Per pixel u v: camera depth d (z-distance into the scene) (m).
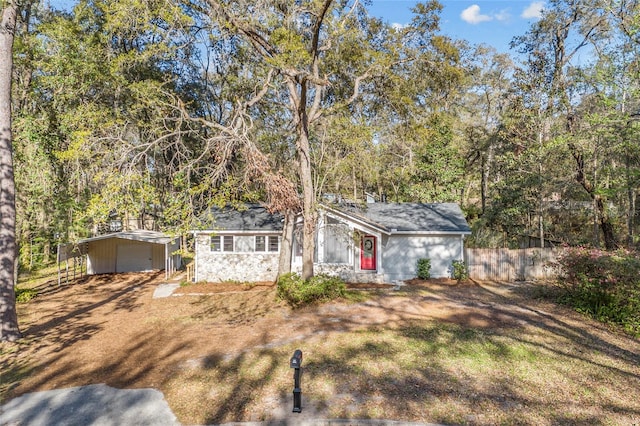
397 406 6.21
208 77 23.17
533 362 7.96
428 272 18.09
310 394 6.70
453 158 28.27
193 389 7.07
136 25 11.16
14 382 7.64
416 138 17.72
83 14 16.20
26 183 16.08
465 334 9.83
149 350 9.34
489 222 26.53
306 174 14.67
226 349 9.16
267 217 18.97
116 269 22.25
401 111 16.69
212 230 17.22
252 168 11.34
